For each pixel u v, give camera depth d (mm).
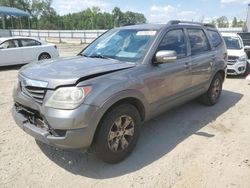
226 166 3725
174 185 3301
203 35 5797
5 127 4875
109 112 3469
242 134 4785
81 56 4566
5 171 3518
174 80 4594
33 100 3422
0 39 12367
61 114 3160
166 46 4500
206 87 5875
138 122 3922
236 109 6195
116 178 3434
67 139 3191
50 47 13820
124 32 4801
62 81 3246
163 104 4473
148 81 3988
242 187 3289
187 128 5008
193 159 3896
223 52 6418
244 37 16188
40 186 3248
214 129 4992
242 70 10133
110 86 3428
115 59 4203
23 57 12695
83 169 3615
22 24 60281
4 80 9328
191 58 5109
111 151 3602
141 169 3633
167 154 4027
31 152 4008
